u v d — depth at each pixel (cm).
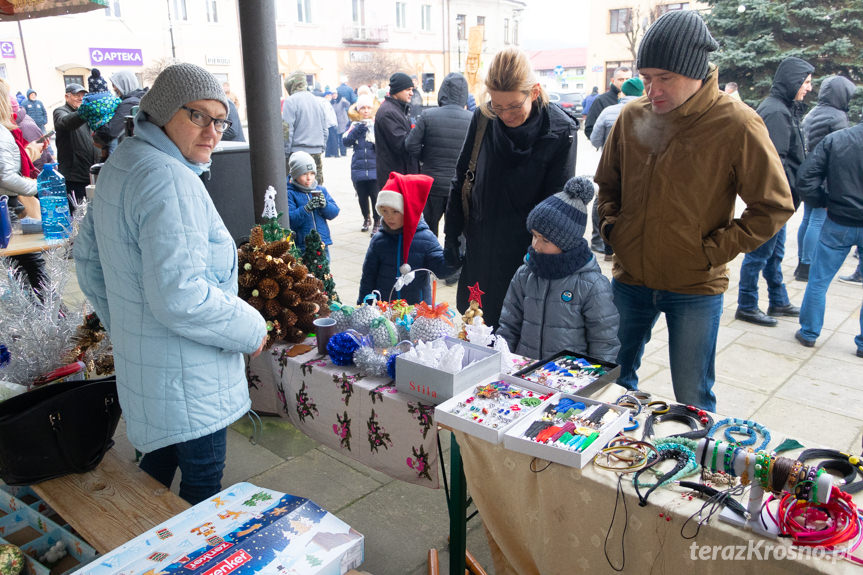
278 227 304
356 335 245
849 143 382
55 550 214
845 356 410
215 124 181
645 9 2062
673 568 141
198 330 179
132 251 175
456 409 183
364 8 2517
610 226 258
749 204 225
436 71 2761
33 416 203
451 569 204
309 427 257
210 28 2216
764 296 530
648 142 234
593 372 204
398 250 318
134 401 187
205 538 156
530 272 248
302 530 159
